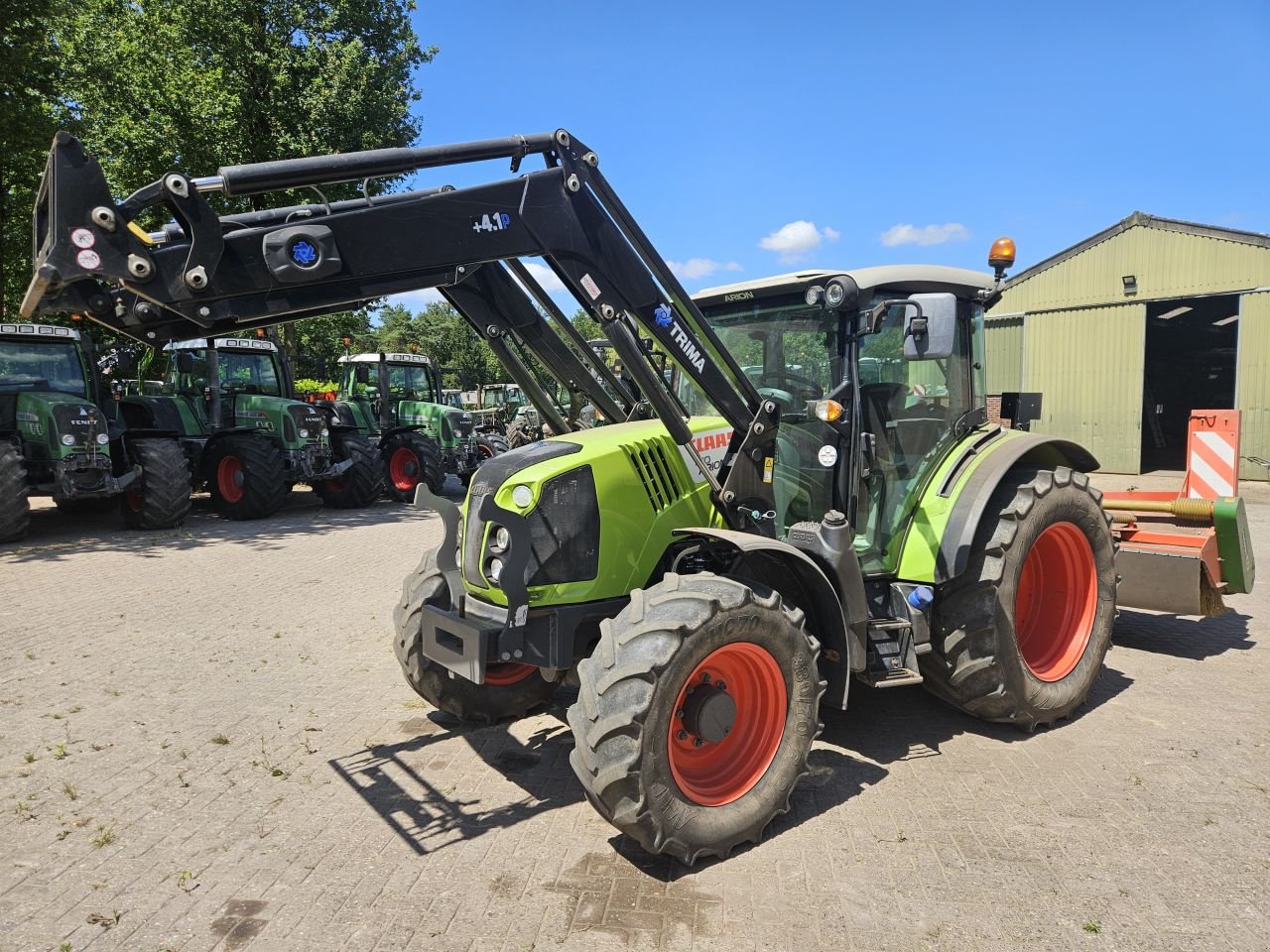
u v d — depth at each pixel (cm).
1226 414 595
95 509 1209
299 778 364
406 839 314
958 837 311
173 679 489
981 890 277
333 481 1293
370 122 1775
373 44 1872
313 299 286
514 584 313
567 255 326
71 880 286
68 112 1512
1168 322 2008
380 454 1360
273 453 1142
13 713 437
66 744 399
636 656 283
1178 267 1554
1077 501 419
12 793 349
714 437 379
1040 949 246
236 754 389
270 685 480
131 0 1753
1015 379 1786
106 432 951
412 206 295
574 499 332
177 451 1034
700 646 288
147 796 347
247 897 276
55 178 236
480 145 307
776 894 276
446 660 330
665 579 312
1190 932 254
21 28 1317
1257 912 263
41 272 236
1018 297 1766
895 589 386
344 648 552
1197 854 297
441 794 350
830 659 345
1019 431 462
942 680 402
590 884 283
